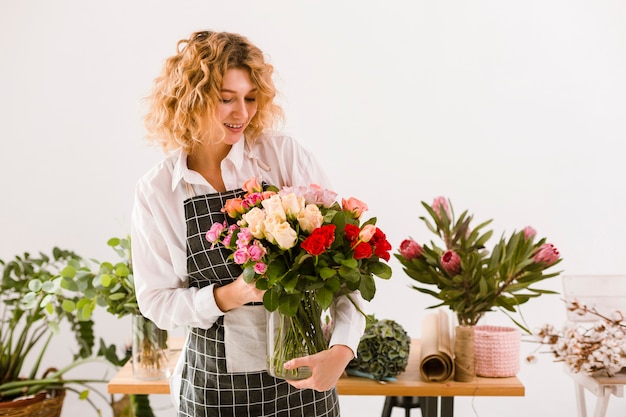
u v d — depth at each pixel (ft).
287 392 6.35
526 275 8.81
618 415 11.93
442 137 12.15
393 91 12.15
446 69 12.09
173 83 6.04
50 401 11.06
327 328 6.10
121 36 12.35
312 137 12.28
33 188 12.55
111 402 11.51
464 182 12.18
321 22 12.17
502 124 12.10
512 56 12.04
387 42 12.13
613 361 9.01
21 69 12.46
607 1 11.94
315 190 5.60
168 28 12.33
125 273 8.71
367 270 5.65
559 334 9.57
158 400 12.47
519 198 12.14
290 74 12.23
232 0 12.26
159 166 6.47
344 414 12.43
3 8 12.40
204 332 6.39
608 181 12.06
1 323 12.55
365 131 12.22
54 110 12.47
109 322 12.47
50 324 10.59
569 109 12.04
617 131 12.02
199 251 6.27
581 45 11.98
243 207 5.73
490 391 8.38
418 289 8.98
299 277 5.46
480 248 9.27
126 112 12.42
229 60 5.86
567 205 12.12
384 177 12.24
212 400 6.35
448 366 8.54
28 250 12.58
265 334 6.22
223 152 6.45
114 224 12.52
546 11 11.98
